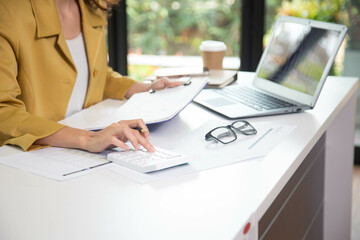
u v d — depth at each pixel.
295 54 1.69
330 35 1.54
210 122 1.43
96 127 1.31
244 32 3.31
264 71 1.83
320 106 1.60
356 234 2.47
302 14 3.18
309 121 1.43
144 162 1.06
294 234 1.35
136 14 3.54
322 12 3.14
